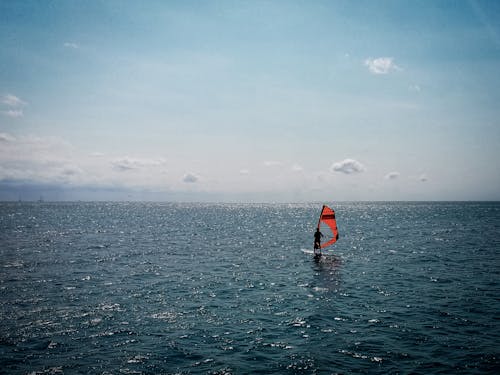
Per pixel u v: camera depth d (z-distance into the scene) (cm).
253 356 1424
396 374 1262
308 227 8731
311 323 1792
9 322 1791
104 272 3039
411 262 3469
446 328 1689
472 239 5331
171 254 4131
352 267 3278
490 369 1290
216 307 2070
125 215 14662
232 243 5291
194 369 1317
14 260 3575
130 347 1509
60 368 1321
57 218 11556
